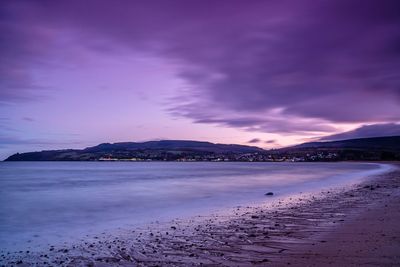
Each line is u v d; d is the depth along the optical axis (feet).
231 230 44.57
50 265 32.71
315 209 61.00
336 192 95.40
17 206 82.17
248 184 144.97
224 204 77.61
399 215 49.60
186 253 34.06
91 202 89.25
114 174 284.41
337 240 35.60
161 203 84.48
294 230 42.32
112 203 86.63
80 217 64.85
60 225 56.39
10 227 55.06
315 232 40.40
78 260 33.86
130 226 52.80
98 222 58.54
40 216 66.59
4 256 36.42
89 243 41.60
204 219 56.13
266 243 36.11
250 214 59.06
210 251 34.32
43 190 129.90
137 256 34.06
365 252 30.40
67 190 128.98
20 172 345.72
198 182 164.04
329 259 29.04
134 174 279.49
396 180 142.61
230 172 295.48
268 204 73.82
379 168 320.29
